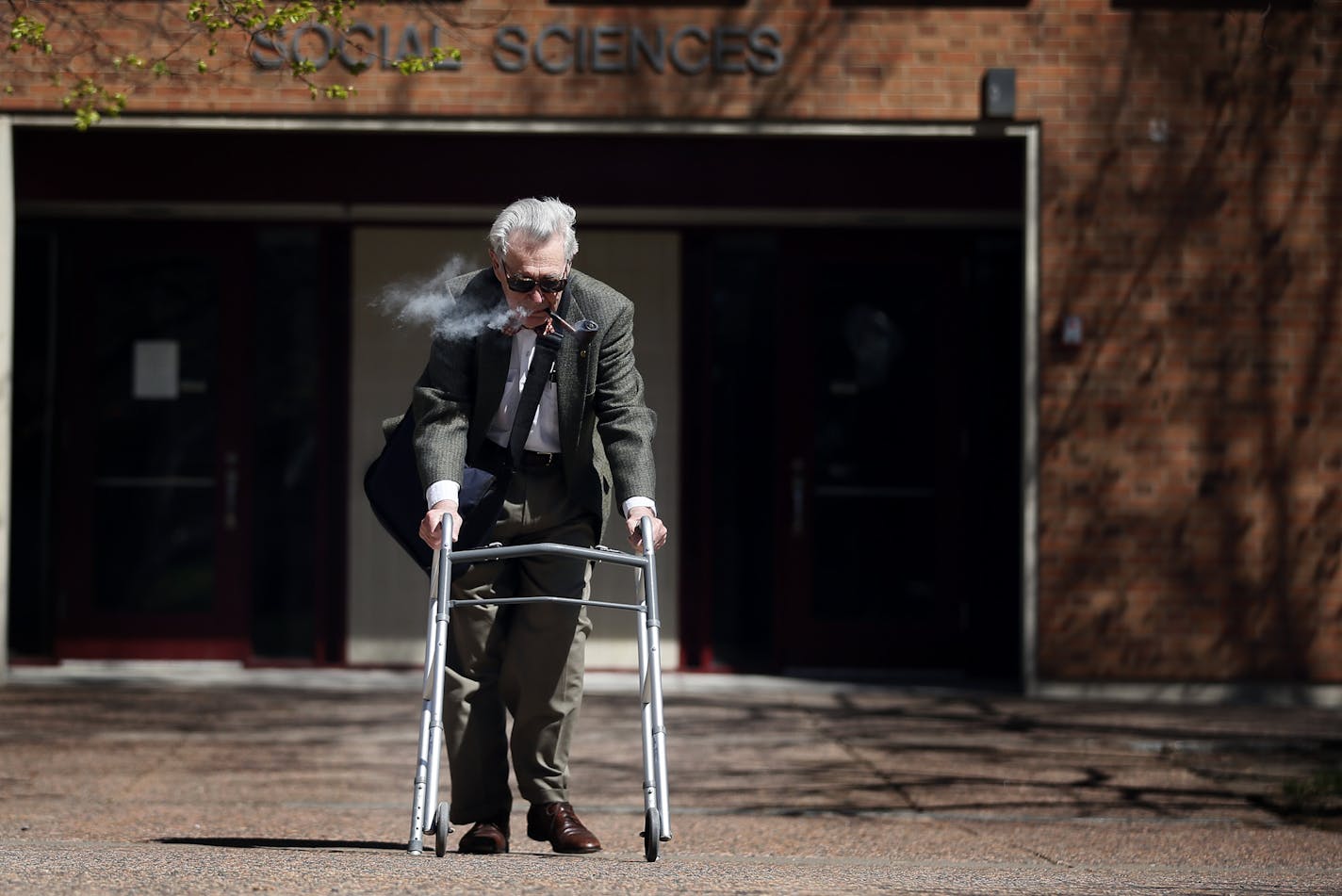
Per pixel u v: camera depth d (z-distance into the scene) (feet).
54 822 27.04
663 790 18.57
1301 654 43.55
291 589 47.42
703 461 47.19
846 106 43.45
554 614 20.21
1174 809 29.73
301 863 17.92
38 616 47.06
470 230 47.21
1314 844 26.32
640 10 43.32
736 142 45.50
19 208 46.09
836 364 47.70
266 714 40.09
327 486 47.16
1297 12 43.80
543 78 43.21
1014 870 21.76
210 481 47.21
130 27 41.98
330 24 32.86
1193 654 43.55
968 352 47.78
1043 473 43.52
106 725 38.11
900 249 47.78
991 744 36.88
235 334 47.19
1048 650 43.52
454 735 20.53
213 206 45.80
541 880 16.22
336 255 47.29
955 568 47.67
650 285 47.26
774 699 43.39
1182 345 43.62
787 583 47.42
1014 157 45.83
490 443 19.86
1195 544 43.55
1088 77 43.62
